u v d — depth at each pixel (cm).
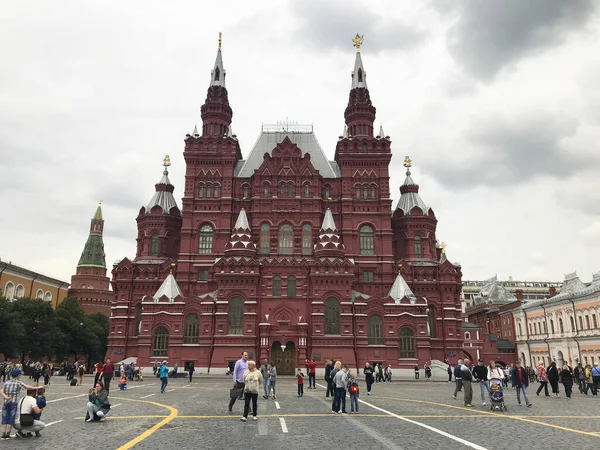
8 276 12094
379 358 7700
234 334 7675
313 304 7769
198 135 9275
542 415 2569
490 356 10981
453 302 8588
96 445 1691
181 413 2575
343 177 9044
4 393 1845
